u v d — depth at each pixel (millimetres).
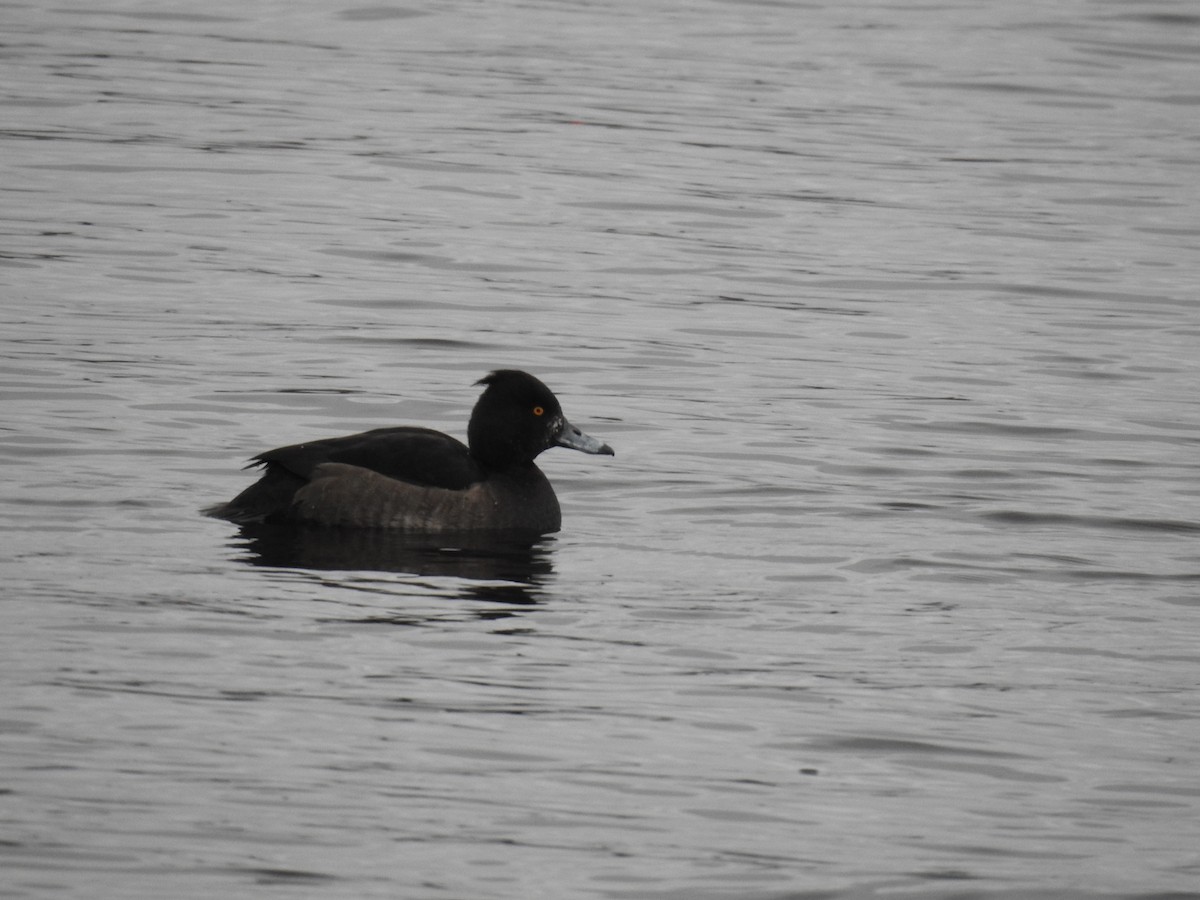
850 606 12961
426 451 14727
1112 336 21156
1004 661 11992
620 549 14172
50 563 13023
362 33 36312
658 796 9867
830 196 26938
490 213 25422
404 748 10266
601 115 30969
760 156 28922
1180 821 9797
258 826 9320
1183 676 11805
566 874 9008
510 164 27844
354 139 28750
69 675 11000
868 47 36625
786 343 20516
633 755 10336
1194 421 18141
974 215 26250
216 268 22266
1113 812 9883
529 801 9734
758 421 17766
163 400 17469
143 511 14414
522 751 10312
